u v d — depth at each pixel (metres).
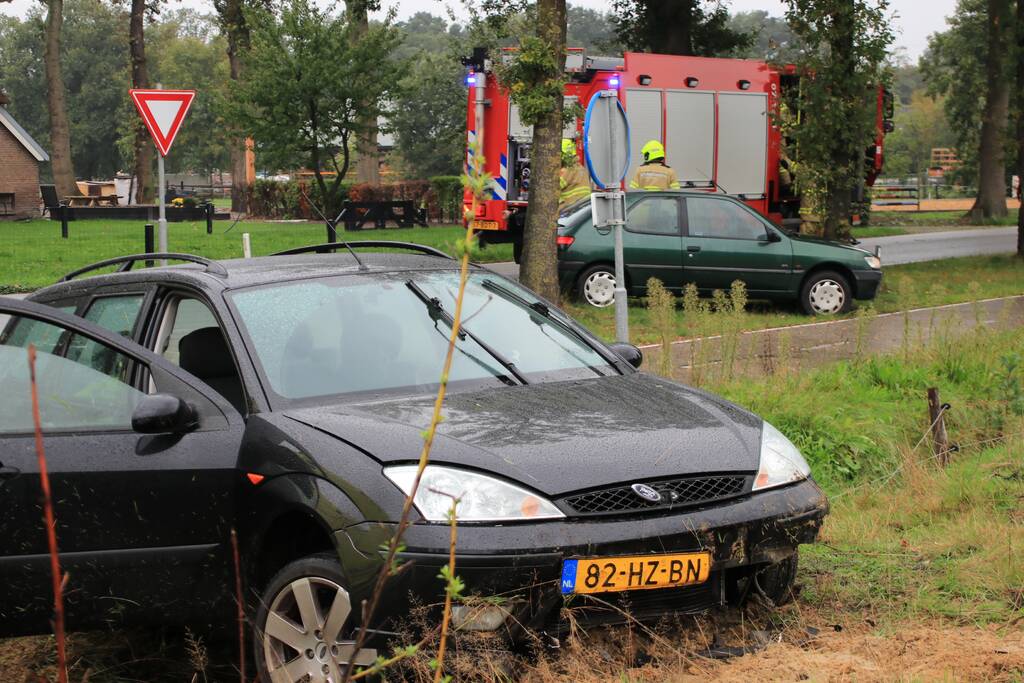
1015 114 25.28
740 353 11.47
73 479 4.46
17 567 4.48
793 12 19.70
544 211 15.75
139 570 4.47
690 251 16.52
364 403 4.58
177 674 4.80
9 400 4.66
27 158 48.25
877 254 16.89
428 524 3.86
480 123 21.55
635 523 4.06
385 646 3.87
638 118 22.61
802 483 4.55
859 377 10.62
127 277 5.35
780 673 4.11
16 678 4.87
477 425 4.32
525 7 15.33
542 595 3.91
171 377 4.60
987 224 42.62
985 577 5.16
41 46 112.12
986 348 11.20
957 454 8.28
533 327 5.42
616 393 4.89
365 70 36.97
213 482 4.39
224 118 37.41
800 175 20.50
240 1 49.69
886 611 4.87
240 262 5.47
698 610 4.27
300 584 4.10
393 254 5.84
